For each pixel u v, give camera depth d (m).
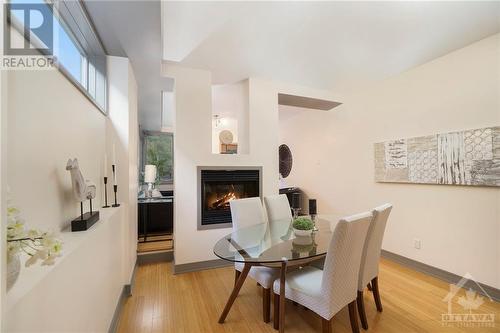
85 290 1.17
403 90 3.13
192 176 3.04
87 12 1.68
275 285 1.86
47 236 0.80
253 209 2.66
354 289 1.70
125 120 2.45
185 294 2.39
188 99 3.05
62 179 1.33
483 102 2.34
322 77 3.34
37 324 0.75
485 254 2.32
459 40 2.39
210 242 3.09
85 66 2.12
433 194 2.77
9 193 0.88
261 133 3.44
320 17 2.12
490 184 2.25
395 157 3.19
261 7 2.01
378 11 2.04
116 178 2.39
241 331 1.85
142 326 1.90
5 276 0.62
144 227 3.75
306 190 5.25
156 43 2.15
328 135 4.56
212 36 2.40
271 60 2.89
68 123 1.41
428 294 2.36
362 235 1.66
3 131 0.61
